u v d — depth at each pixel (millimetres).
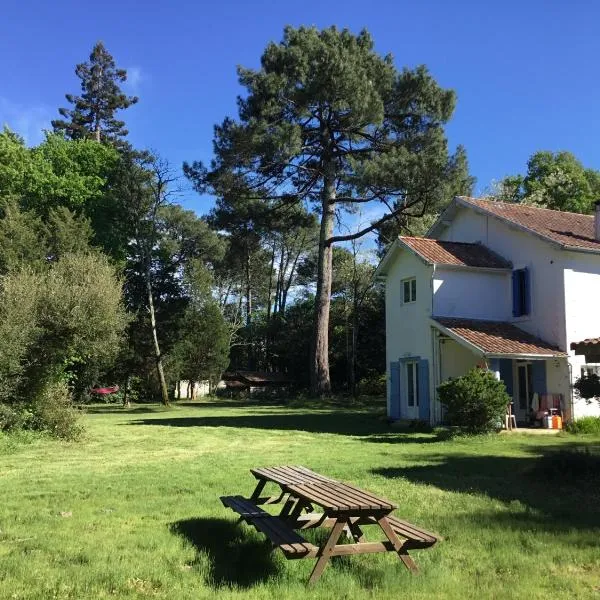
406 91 34875
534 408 20984
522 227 22078
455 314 22156
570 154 48531
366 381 44906
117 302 19578
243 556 6004
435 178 31906
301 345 54219
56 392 17328
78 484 9875
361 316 50250
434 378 21547
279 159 33375
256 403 42031
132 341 42062
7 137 39094
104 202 39312
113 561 5840
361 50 36719
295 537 5551
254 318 69625
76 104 60719
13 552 6145
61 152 41031
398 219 36125
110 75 61531
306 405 35375
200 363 51656
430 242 23672
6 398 16266
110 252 38156
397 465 12039
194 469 11508
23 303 16438
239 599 4891
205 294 52031
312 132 35844
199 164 35719
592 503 8500
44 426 17094
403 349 23391
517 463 12367
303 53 33594
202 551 6141
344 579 5301
